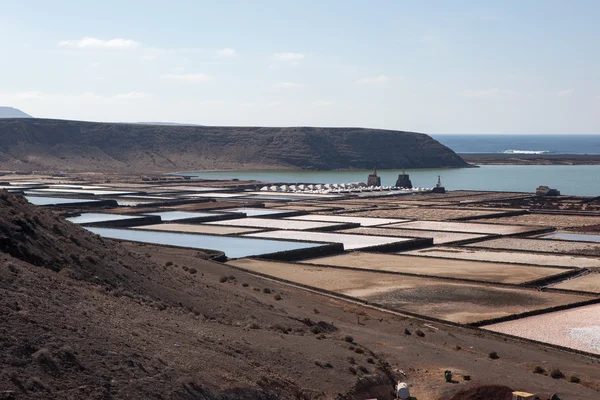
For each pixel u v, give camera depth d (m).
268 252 111.06
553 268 104.12
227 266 92.31
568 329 70.94
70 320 38.28
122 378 33.94
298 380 43.31
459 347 61.34
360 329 64.56
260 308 63.78
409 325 68.81
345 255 115.00
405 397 44.91
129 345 37.94
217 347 43.88
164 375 35.62
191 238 124.62
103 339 37.25
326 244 118.06
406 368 52.41
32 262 52.69
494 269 103.00
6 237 52.94
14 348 32.62
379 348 57.19
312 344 50.94
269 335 51.47
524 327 71.56
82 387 31.88
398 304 80.00
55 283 46.00
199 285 66.31
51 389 31.00
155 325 44.78
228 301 62.69
